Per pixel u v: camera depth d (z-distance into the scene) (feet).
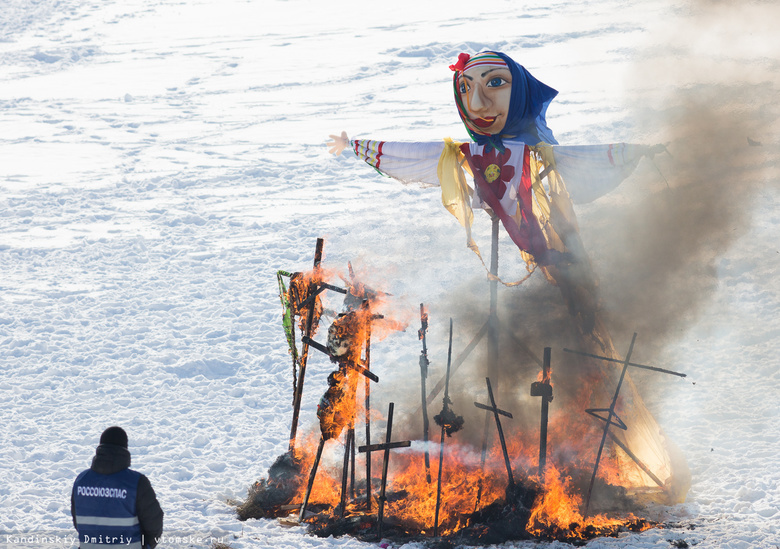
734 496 68.33
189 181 223.10
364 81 340.39
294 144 257.14
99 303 136.98
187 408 95.30
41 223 191.21
